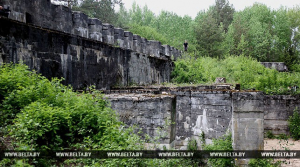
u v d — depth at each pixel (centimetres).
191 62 2512
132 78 1620
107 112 757
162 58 2142
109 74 1374
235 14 5416
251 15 5075
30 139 596
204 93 1029
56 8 1187
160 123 810
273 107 1474
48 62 977
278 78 1948
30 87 724
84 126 686
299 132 1385
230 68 2734
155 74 1966
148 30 3253
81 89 1148
